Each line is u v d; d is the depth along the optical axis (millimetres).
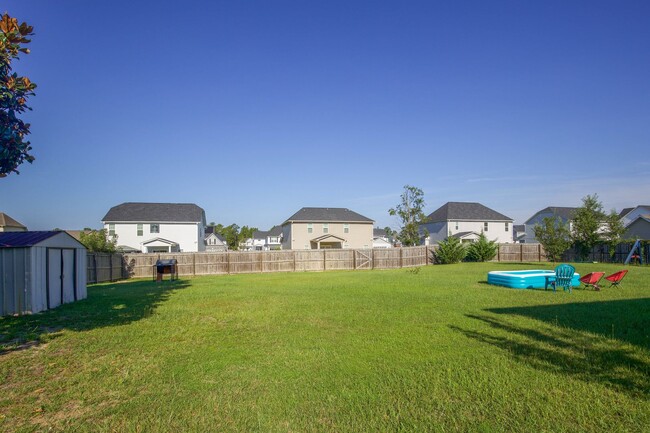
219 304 11422
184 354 6227
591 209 29641
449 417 3924
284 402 4355
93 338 7371
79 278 13594
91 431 3795
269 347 6551
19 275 10578
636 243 27453
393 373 5176
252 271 27906
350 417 3979
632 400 4191
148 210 45312
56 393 4738
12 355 6316
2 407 4359
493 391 4512
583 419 3816
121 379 5145
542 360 5547
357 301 11469
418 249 32250
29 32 6246
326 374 5199
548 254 31844
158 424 3898
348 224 49219
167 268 23625
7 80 6406
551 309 9672
